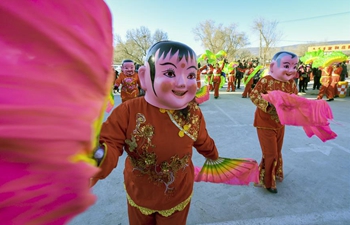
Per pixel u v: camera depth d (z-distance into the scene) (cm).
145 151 116
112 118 115
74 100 38
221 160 162
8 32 32
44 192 35
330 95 884
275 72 239
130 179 128
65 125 37
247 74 1022
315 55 1111
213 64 1145
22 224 34
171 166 121
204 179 163
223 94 1157
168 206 127
